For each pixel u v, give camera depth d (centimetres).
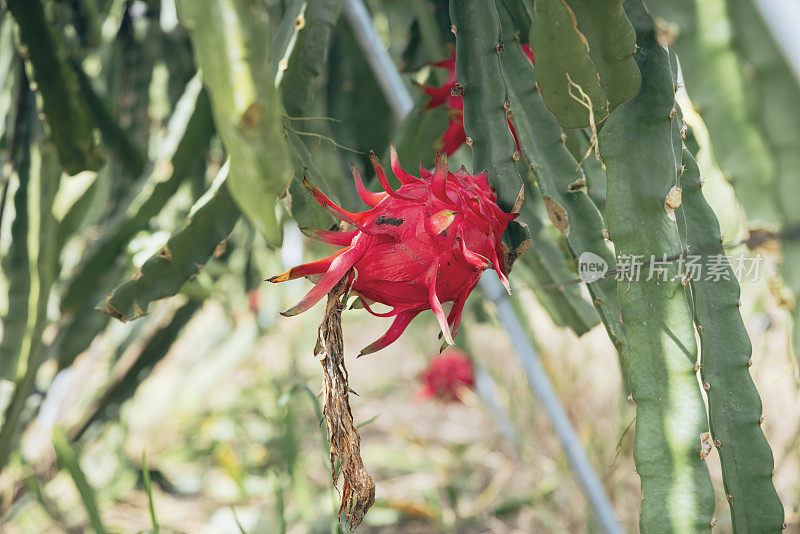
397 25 215
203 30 94
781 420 235
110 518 323
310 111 202
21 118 167
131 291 127
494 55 115
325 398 105
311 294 103
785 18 97
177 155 155
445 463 371
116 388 234
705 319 111
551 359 305
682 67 104
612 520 166
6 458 172
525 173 121
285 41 128
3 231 180
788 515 210
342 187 213
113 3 218
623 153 110
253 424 416
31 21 142
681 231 112
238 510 305
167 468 381
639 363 108
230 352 418
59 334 192
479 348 371
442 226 104
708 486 106
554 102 107
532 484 307
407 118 148
